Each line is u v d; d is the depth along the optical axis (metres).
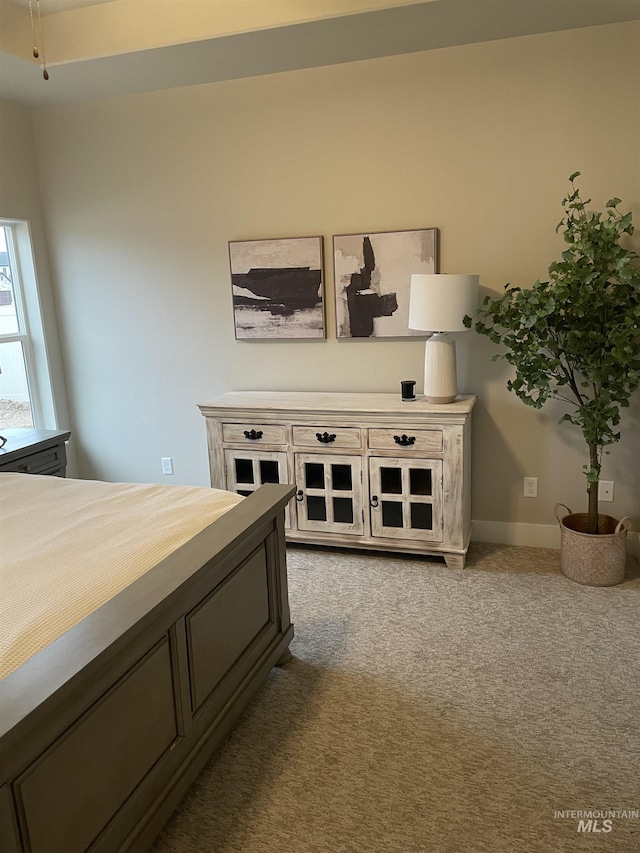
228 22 2.94
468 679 2.47
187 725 1.89
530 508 3.59
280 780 2.00
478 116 3.26
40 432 3.60
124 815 1.60
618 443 3.36
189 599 1.86
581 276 2.84
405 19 2.86
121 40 3.11
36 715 1.25
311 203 3.62
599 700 2.32
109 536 2.07
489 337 3.20
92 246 4.11
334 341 3.74
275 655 2.47
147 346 4.14
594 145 3.13
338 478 3.49
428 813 1.86
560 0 2.71
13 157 3.92
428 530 3.36
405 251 3.47
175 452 4.25
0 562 1.88
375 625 2.87
